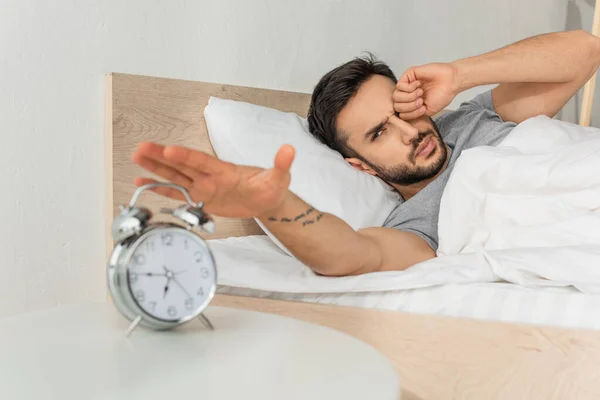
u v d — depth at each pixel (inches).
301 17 70.7
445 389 33.7
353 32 77.7
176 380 21.5
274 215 38.4
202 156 27.7
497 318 37.6
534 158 51.7
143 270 26.0
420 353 35.3
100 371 22.2
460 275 40.6
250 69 65.2
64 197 50.0
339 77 63.3
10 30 46.7
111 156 51.7
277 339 26.3
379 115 61.8
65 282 50.1
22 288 47.6
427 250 52.0
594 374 30.6
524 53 65.8
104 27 52.4
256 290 45.4
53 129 49.3
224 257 46.5
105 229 52.6
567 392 30.8
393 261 48.4
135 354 24.0
